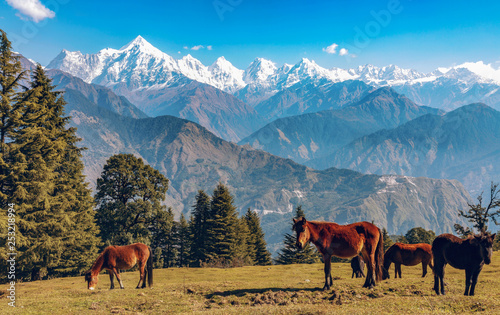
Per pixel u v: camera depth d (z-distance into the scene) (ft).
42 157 120.16
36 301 62.08
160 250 234.79
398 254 76.95
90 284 70.33
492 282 65.62
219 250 215.92
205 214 233.76
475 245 51.52
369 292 54.90
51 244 112.47
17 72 114.93
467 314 42.91
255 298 55.47
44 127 135.74
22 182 107.65
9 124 110.83
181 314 49.32
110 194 192.65
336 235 55.93
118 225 191.62
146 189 197.47
